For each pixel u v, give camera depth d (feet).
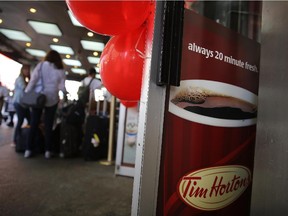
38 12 12.59
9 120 18.25
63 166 7.86
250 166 3.72
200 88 3.08
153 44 2.68
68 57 21.06
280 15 2.89
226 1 7.19
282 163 2.76
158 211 2.73
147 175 2.63
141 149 2.65
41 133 9.43
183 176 2.94
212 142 3.22
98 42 16.10
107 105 10.91
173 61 2.73
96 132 9.20
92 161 9.07
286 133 2.73
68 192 5.48
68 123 9.36
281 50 2.85
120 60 3.05
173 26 2.74
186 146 2.96
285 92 2.77
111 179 6.77
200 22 3.10
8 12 12.82
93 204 4.91
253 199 3.12
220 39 3.31
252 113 3.71
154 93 2.69
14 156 8.57
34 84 8.52
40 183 5.93
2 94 16.83
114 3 2.46
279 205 2.77
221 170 3.33
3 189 5.34
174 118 2.86
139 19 2.77
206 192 3.17
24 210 4.41
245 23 6.94
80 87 10.44
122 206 4.88
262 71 3.10
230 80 3.41
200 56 3.09
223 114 3.32
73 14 2.68
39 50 18.43
